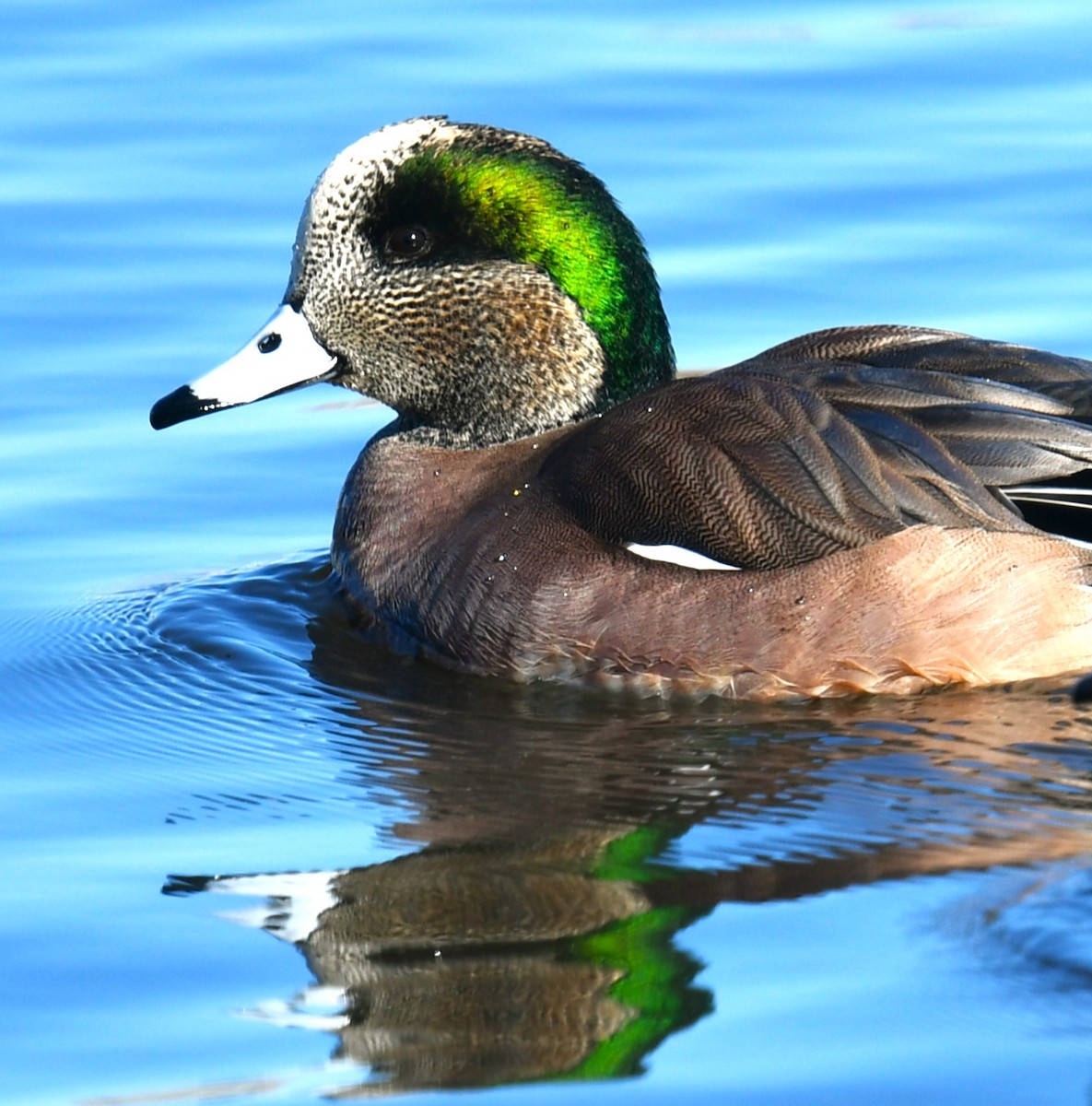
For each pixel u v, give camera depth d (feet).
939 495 37.27
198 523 48.03
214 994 29.30
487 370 43.16
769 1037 27.25
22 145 62.39
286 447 51.83
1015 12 68.59
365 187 42.98
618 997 28.48
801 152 61.26
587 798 34.76
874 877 31.40
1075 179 59.47
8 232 58.59
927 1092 26.05
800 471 37.86
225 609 43.78
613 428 39.99
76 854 33.45
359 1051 27.71
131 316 55.47
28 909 31.63
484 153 42.78
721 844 32.83
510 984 29.07
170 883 32.40
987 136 61.67
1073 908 30.19
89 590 45.06
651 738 37.01
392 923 30.81
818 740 36.45
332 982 29.30
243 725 38.47
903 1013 27.61
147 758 37.22
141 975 29.76
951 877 31.32
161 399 44.29
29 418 51.67
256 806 35.06
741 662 37.86
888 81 64.69
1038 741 35.94
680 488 38.47
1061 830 32.83
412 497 42.65
